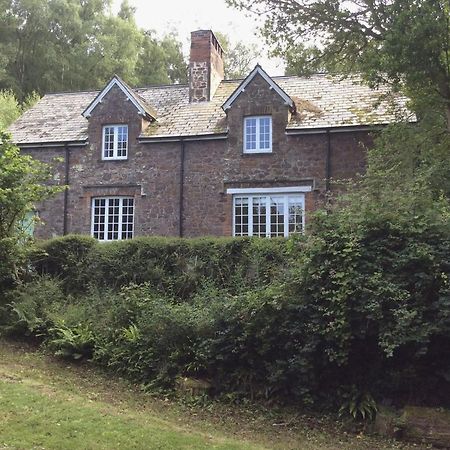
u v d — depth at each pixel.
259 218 18.59
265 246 11.80
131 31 44.72
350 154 18.05
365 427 8.05
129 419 7.57
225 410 8.69
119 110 20.34
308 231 9.51
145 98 22.92
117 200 20.09
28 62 42.53
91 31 43.72
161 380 9.48
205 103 21.48
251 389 9.03
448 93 12.73
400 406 8.32
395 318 7.84
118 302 11.39
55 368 10.09
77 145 20.44
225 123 19.77
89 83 41.81
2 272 12.28
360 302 8.09
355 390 8.46
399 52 11.56
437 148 13.35
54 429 6.85
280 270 10.54
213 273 12.04
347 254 8.35
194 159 19.39
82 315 11.39
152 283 12.32
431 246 8.20
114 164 20.08
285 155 18.58
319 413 8.54
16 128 22.17
